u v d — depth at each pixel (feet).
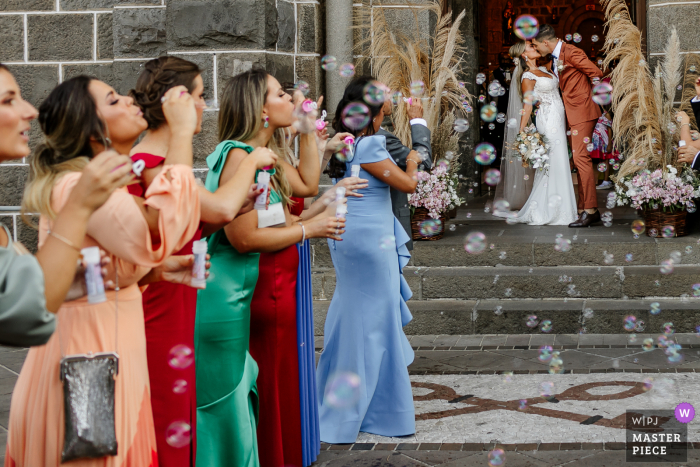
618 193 20.77
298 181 10.69
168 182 6.40
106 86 6.81
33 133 21.34
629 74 20.70
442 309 18.16
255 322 10.13
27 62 21.30
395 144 13.21
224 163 9.05
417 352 16.72
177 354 8.10
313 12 21.08
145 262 6.34
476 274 19.15
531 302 18.57
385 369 12.27
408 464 10.96
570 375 14.65
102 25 21.08
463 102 22.48
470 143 32.35
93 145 6.63
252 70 9.70
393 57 21.48
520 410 12.86
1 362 16.42
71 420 6.03
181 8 19.39
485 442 11.55
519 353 16.31
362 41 21.48
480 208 29.32
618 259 19.54
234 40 19.35
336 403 12.15
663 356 15.65
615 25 21.29
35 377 6.48
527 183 26.63
